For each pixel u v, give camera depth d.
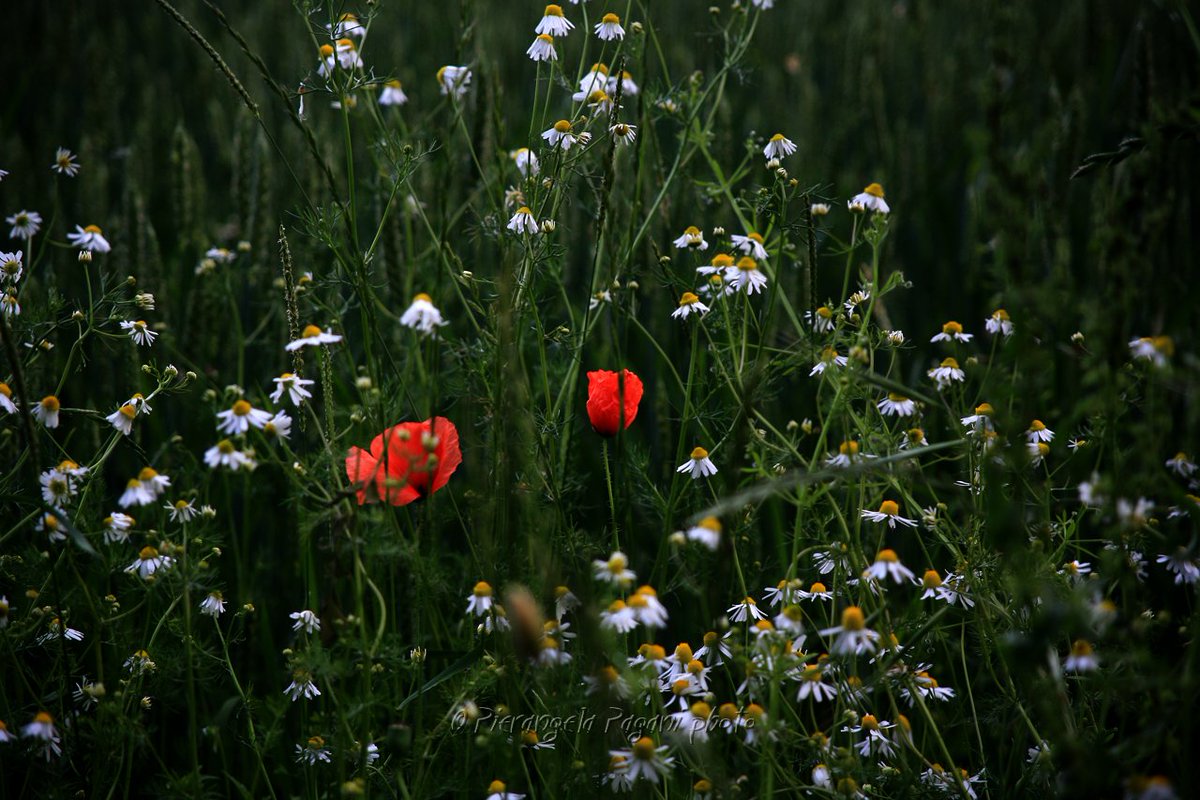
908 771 1.17
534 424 1.24
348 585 1.30
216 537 1.22
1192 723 1.13
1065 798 1.10
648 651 1.15
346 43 1.30
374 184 1.48
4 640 1.20
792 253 1.36
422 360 1.41
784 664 1.12
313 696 1.22
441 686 1.22
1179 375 1.12
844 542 1.21
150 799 1.28
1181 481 1.23
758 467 1.18
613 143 1.29
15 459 1.33
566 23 1.34
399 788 1.20
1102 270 1.14
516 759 1.18
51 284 1.34
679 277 1.30
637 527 1.42
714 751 1.16
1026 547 1.21
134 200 1.46
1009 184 1.12
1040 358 1.12
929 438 1.37
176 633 1.22
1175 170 1.41
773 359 1.26
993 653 1.26
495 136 1.45
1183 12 1.29
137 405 1.25
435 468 1.17
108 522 1.21
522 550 1.20
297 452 1.36
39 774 1.21
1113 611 1.13
